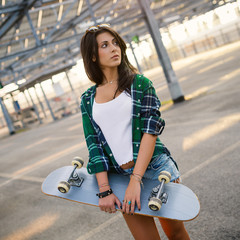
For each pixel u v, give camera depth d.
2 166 8.77
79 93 26.94
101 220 3.18
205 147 4.42
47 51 18.72
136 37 18.45
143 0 9.48
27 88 20.78
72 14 13.22
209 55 26.81
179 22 26.08
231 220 2.42
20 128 23.98
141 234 1.39
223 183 3.13
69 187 1.47
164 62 9.47
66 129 13.06
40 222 3.60
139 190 1.32
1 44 13.11
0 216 4.25
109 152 1.50
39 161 7.64
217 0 20.94
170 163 1.51
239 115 5.49
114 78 1.52
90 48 1.50
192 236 2.37
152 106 1.43
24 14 9.02
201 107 7.48
